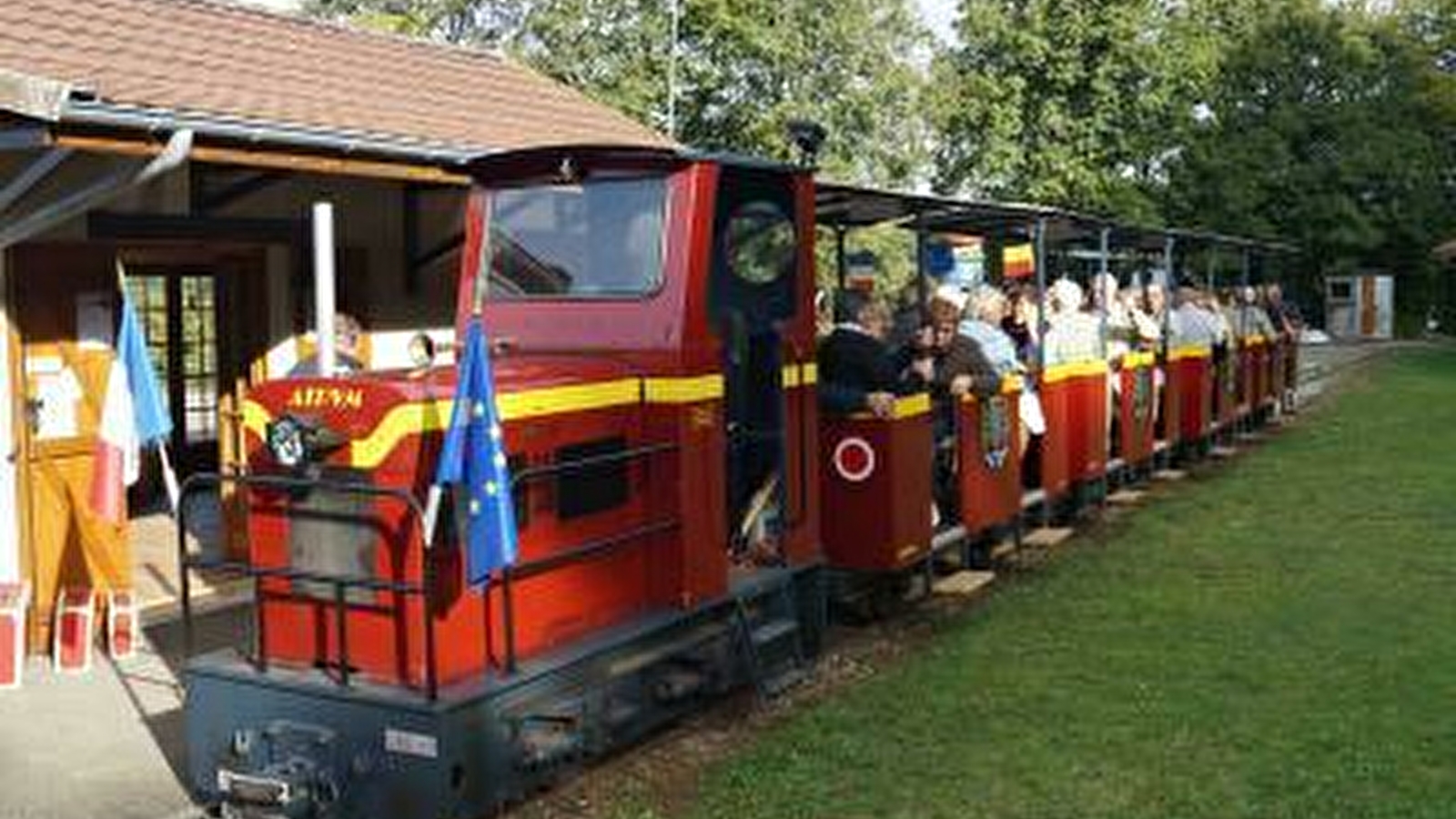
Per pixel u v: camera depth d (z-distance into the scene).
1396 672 7.85
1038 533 12.28
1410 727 6.96
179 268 12.88
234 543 10.88
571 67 31.48
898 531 9.40
